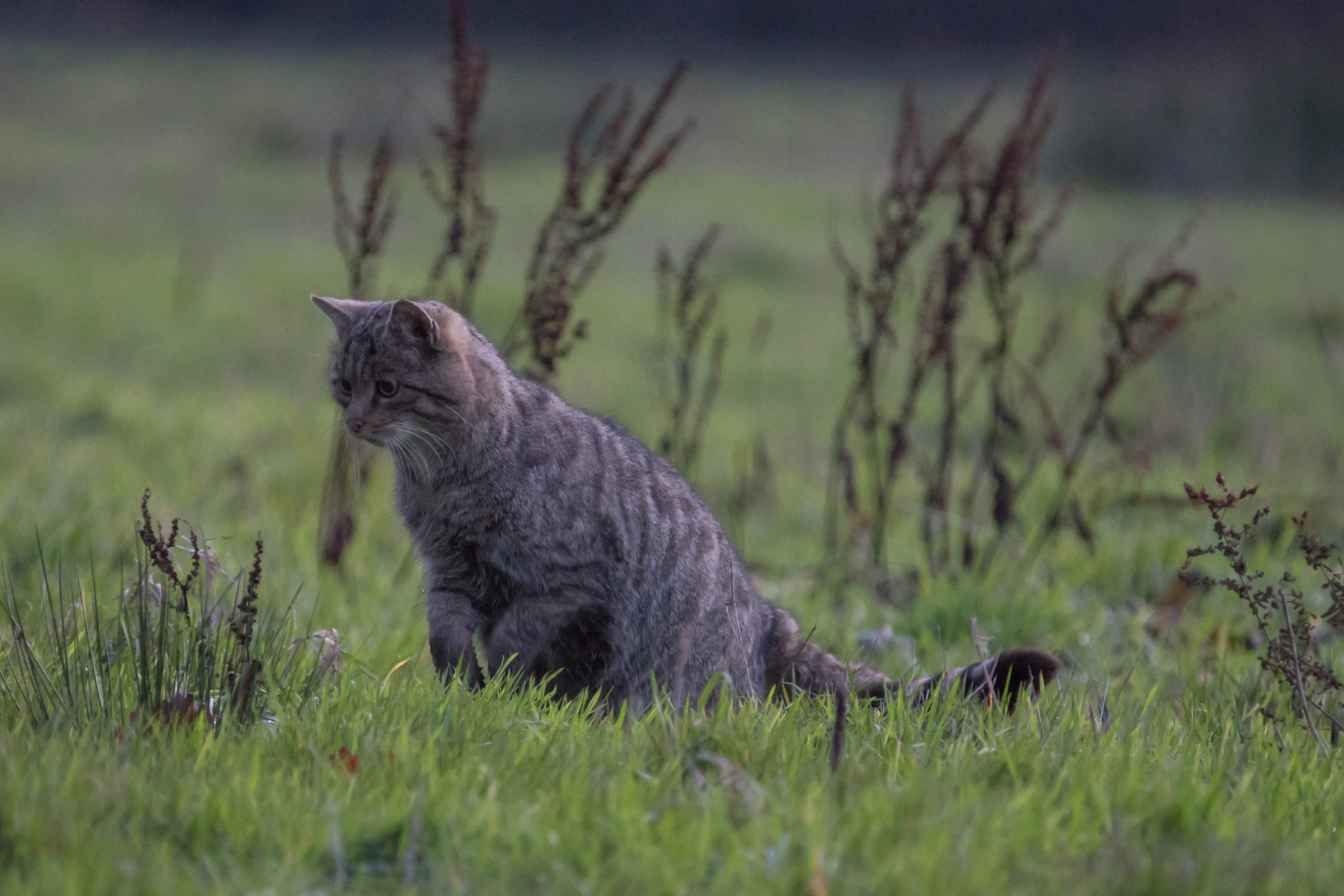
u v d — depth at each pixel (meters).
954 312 10.49
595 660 7.67
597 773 5.69
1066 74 56.91
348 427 7.84
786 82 63.31
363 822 5.14
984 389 20.31
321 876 4.92
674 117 51.47
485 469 7.55
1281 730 6.93
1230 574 10.20
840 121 53.50
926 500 12.10
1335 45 46.88
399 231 32.94
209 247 31.22
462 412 7.56
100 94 49.84
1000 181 10.27
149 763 5.52
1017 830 5.30
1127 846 5.16
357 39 70.25
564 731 6.37
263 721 6.36
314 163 43.25
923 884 4.79
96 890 4.51
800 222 36.75
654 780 5.62
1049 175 45.56
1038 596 9.89
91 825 4.98
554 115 50.28
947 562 10.73
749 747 6.04
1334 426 16.33
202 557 7.75
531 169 43.69
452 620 7.62
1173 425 16.17
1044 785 5.80
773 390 21.41
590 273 10.14
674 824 5.22
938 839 5.04
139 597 7.17
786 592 10.50
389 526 11.65
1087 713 7.00
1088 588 10.45
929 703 6.99
